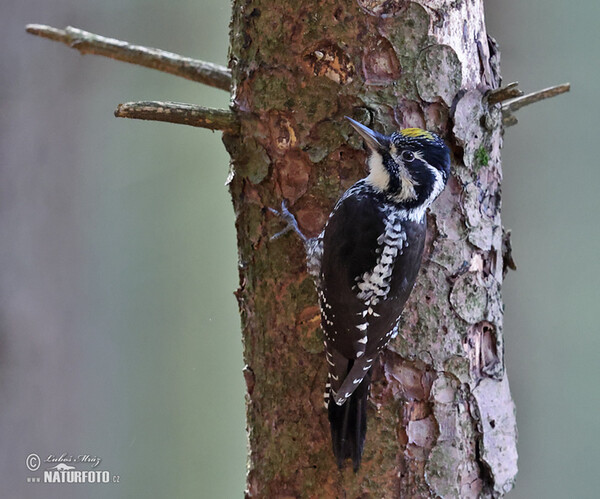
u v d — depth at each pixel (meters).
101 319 8.73
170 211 9.47
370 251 7.62
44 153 8.19
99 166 8.62
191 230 9.60
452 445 7.64
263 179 7.66
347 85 7.63
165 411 9.42
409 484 7.64
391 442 7.64
